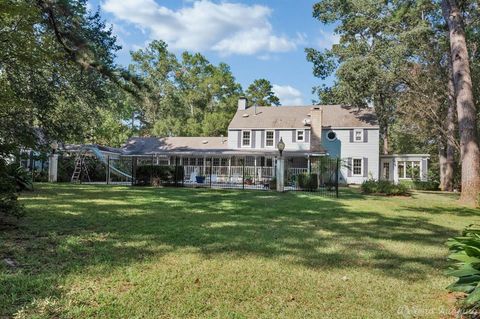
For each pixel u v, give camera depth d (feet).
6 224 21.39
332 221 28.63
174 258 15.83
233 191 59.21
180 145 109.50
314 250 18.29
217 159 104.94
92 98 62.34
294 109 111.24
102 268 13.78
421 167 105.40
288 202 42.39
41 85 50.47
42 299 10.56
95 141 116.78
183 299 11.15
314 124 101.09
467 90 48.85
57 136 59.77
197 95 161.38
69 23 44.34
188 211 31.78
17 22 25.68
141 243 18.39
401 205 43.37
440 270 15.19
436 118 89.71
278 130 103.19
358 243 20.39
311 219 29.30
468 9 72.49
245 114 111.45
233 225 25.04
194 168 97.04
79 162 84.43
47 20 40.16
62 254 15.47
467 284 9.98
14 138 47.50
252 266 15.03
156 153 102.01
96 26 55.72
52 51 30.22
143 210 31.19
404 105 92.68
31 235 18.83
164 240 19.30
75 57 43.34
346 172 103.71
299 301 11.41
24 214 21.59
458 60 49.57
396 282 13.52
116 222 24.26
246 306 10.86
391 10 84.28
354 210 36.60
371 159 102.63
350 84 91.66
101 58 51.42
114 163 95.14
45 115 54.08
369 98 101.30
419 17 83.71
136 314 9.96
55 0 39.17
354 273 14.51
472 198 46.83
